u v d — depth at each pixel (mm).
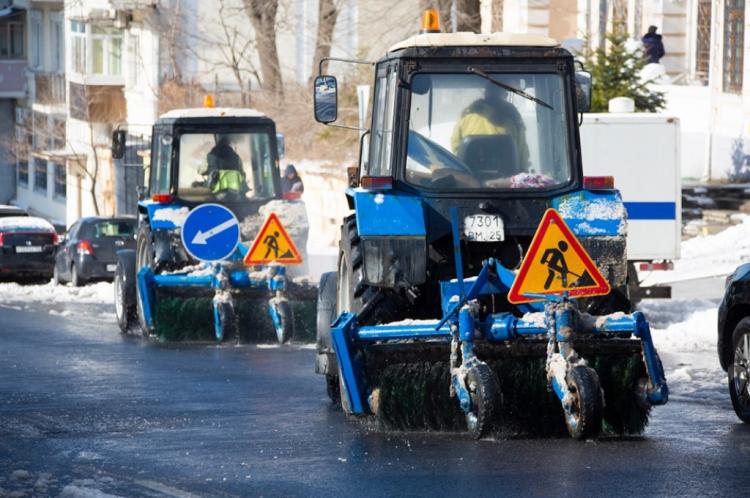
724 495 18594
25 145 136625
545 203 25953
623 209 25547
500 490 19156
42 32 142375
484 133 26156
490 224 25781
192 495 19531
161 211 47000
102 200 123812
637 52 75062
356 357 24203
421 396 23859
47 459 22766
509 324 23031
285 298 42188
